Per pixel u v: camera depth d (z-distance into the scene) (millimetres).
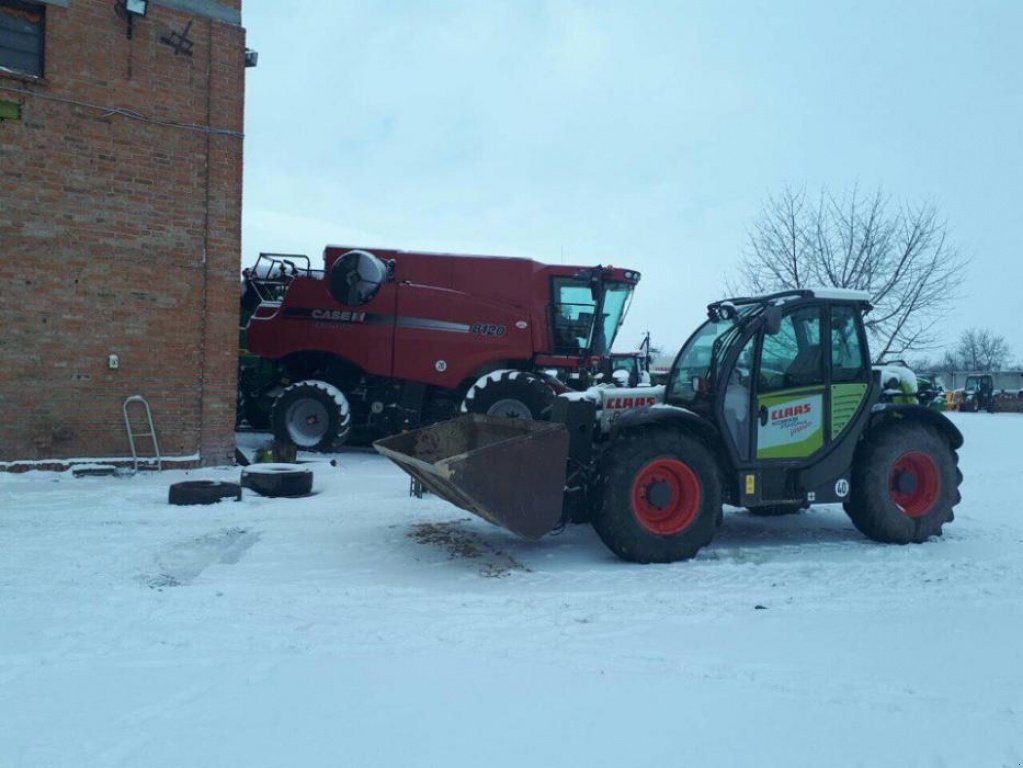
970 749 3400
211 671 4172
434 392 14367
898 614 5336
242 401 16344
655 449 6676
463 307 13984
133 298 11062
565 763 3232
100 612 5121
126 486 9977
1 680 4023
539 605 5453
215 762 3197
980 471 13055
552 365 14211
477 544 7312
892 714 3744
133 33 11016
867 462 7465
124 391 11031
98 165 10812
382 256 14516
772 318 6996
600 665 4328
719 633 4906
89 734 3434
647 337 14961
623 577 6227
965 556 7070
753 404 7133
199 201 11516
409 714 3664
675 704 3816
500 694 3908
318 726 3531
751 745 3410
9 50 10445
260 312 14820
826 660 4449
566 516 7117
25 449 10477
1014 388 50906
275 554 6828
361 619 5098
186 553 6773
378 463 12883
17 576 5934
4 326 10328
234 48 11766
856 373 7539
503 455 6422
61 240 10617
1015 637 4863
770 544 7562
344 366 14680
